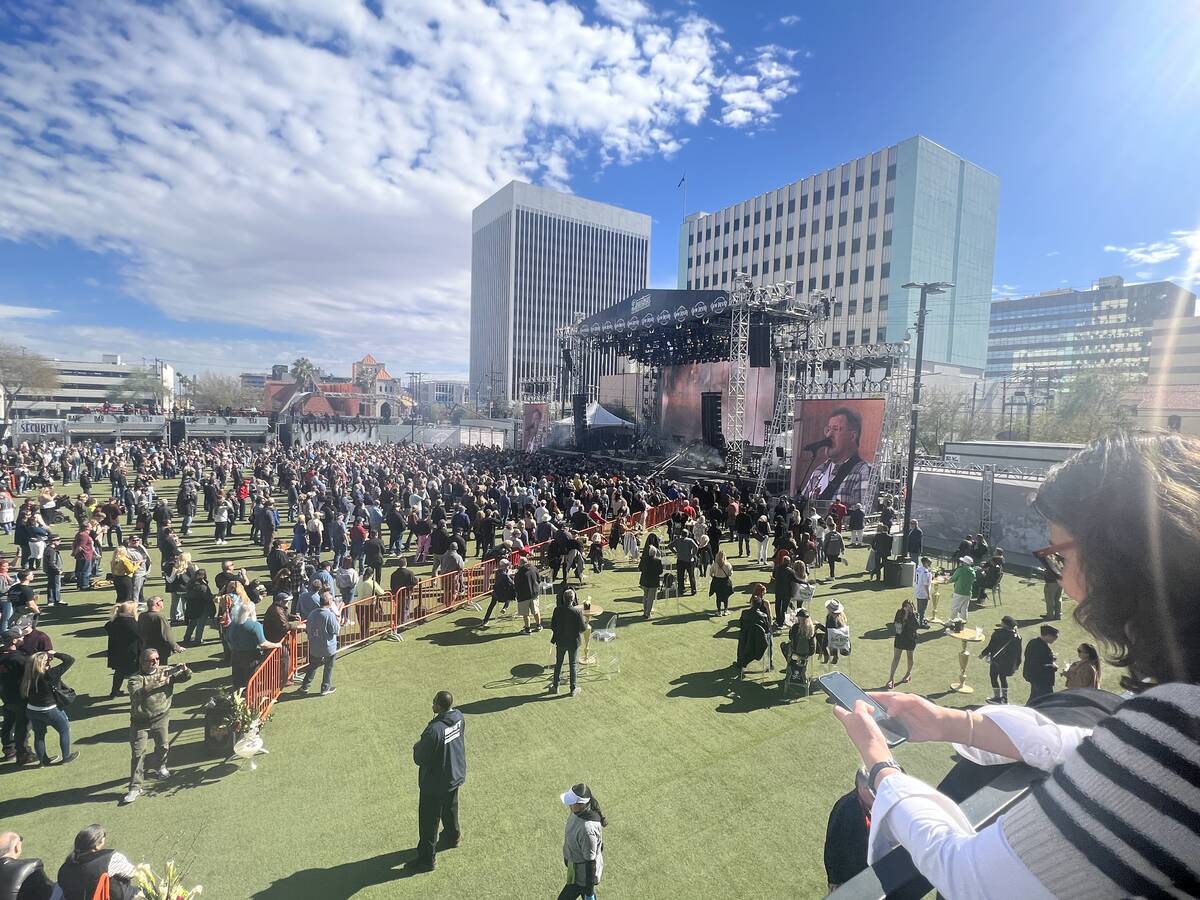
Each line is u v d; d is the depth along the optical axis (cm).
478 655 1204
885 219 6575
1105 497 80
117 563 1328
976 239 7012
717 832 704
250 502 2544
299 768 827
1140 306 8475
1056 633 881
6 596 1177
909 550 1756
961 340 6869
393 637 1292
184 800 759
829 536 1778
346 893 618
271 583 1562
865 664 1168
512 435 5888
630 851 673
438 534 1761
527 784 790
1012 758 123
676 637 1296
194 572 1244
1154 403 3462
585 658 1157
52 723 823
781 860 661
